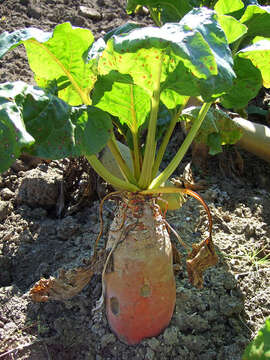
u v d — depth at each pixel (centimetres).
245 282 64
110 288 51
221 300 60
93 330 57
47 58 50
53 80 53
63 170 80
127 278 49
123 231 50
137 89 49
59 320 58
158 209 52
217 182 85
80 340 57
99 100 50
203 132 77
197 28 41
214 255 56
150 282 49
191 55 36
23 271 66
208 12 44
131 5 75
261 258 70
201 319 57
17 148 38
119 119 54
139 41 37
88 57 48
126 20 120
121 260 49
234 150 89
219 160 88
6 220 73
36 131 43
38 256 68
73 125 45
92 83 51
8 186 79
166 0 73
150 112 51
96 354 56
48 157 44
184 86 44
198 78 40
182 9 73
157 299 50
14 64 101
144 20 120
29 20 115
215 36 42
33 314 60
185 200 71
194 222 74
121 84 48
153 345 53
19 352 55
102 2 125
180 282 63
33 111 43
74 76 51
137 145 52
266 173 89
